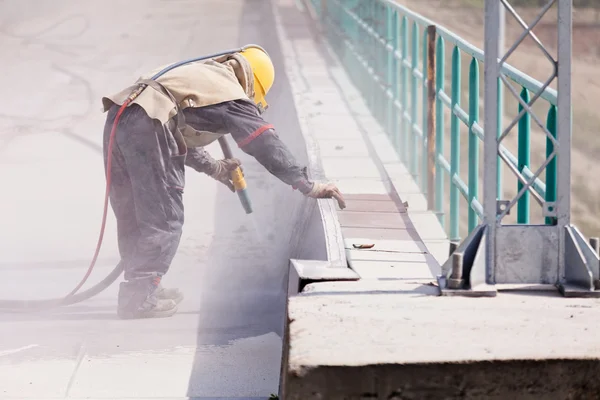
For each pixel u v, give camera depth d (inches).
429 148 416.8
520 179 245.9
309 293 242.8
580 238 240.7
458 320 219.5
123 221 329.7
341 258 282.0
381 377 193.2
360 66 641.0
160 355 290.5
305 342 205.0
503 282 244.8
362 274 269.1
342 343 204.5
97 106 744.3
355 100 626.8
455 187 386.3
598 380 195.5
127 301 326.6
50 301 335.6
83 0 1302.9
